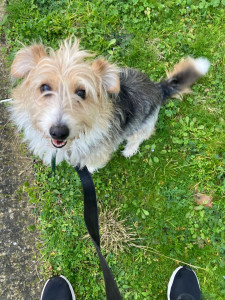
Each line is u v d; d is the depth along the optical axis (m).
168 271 0.60
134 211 0.61
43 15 0.63
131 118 0.48
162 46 0.64
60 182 0.59
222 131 0.64
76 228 0.59
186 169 0.63
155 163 0.63
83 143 0.43
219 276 0.60
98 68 0.39
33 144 0.47
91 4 0.64
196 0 0.66
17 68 0.37
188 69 0.52
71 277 0.58
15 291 0.56
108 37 0.64
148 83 0.51
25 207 0.58
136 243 0.61
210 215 0.61
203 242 0.61
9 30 0.61
